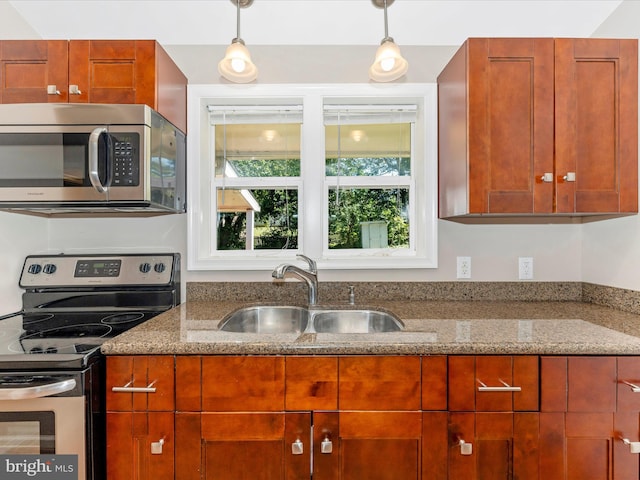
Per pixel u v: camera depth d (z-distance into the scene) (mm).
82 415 975
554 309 1484
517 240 1709
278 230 1853
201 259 1694
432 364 1041
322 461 1046
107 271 1592
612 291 1502
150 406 1042
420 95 1703
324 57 1727
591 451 1025
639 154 1349
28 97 1372
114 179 1287
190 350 1037
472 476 1034
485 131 1329
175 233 1720
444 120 1603
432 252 1692
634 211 1336
